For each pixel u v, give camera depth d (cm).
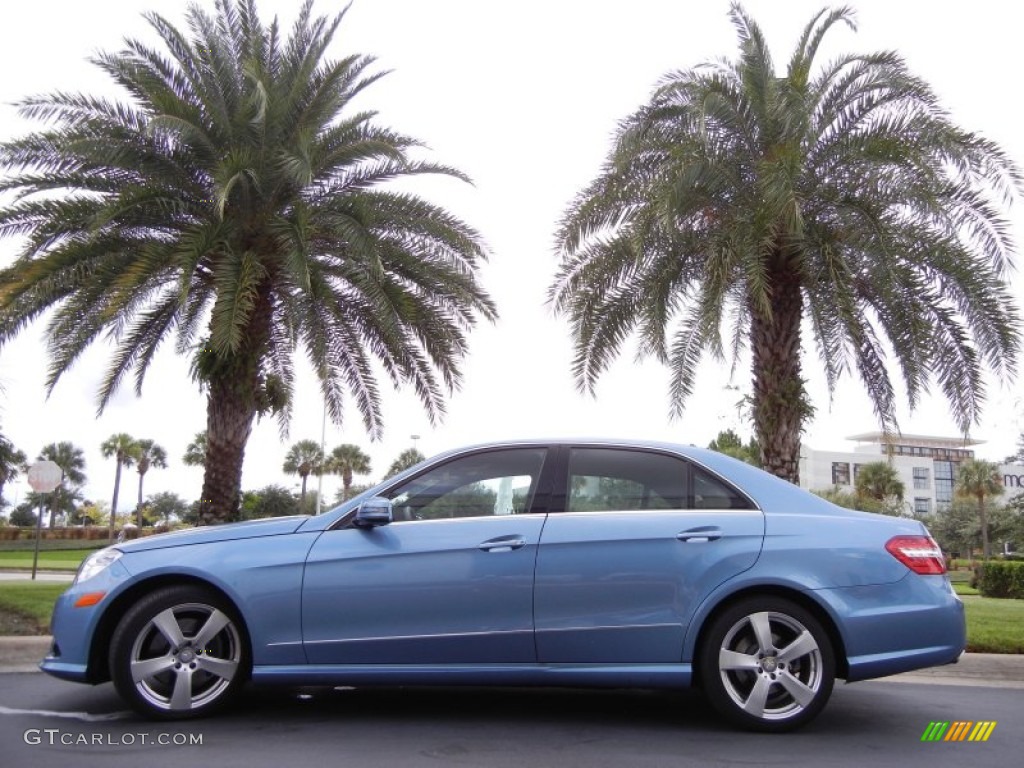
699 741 483
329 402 1633
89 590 508
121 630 500
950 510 7462
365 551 508
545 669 496
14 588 1077
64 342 1264
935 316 1210
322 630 500
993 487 6141
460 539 509
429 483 537
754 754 458
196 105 1283
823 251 1146
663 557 501
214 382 1330
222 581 502
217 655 509
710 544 504
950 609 504
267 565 506
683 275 1313
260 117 1211
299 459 6494
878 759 455
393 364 1524
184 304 1113
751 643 503
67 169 1243
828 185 1195
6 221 1223
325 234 1323
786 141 1175
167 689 508
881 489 6078
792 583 495
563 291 1361
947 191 1141
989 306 1139
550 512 520
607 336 1362
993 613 991
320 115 1324
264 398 1363
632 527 509
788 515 517
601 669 495
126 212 1217
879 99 1185
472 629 497
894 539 512
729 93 1184
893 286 1145
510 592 499
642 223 1181
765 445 1229
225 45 1323
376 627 499
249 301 1172
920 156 1102
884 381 1334
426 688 619
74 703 560
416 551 506
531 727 511
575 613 497
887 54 1166
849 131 1204
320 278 1337
